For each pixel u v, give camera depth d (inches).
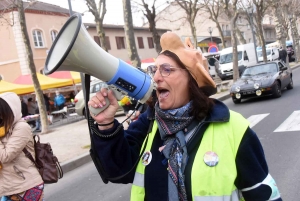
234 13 662.5
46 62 48.8
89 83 53.6
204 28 1911.9
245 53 975.0
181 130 53.9
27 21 942.4
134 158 62.1
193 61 53.7
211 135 52.2
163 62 54.2
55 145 345.1
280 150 213.2
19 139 102.4
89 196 189.8
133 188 58.3
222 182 49.2
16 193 104.5
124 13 397.7
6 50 959.6
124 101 58.0
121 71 50.1
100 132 55.7
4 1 484.7
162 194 54.3
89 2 455.5
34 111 647.8
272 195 50.9
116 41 1295.5
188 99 55.1
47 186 221.6
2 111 101.3
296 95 452.8
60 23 1055.0
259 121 324.2
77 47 45.1
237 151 51.0
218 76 895.1
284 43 1044.5
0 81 632.4
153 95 55.5
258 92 446.9
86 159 272.8
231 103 493.7
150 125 61.2
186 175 51.4
